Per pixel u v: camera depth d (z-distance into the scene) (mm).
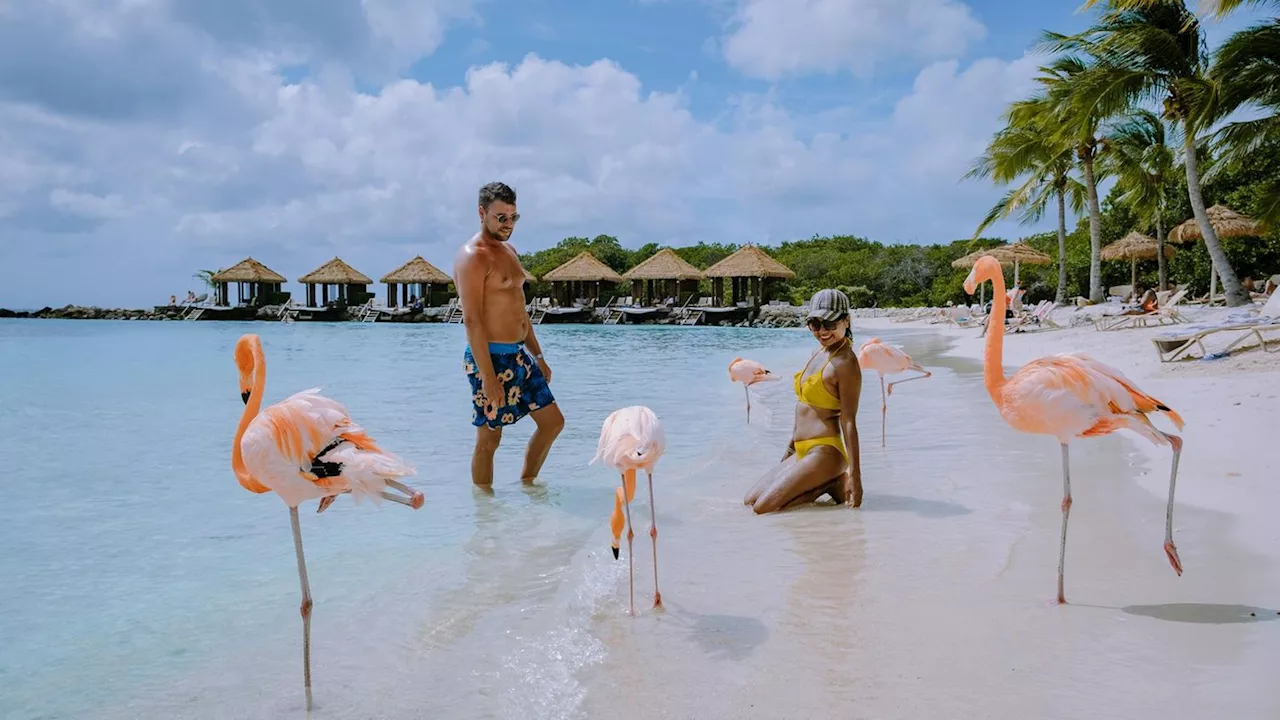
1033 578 4047
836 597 3906
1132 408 3660
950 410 10094
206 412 10734
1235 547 4309
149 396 12469
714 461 7324
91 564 4664
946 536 4805
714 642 3447
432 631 3682
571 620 3729
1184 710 2736
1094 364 3781
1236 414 7707
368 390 13125
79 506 5957
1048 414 3654
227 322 59375
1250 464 5902
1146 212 31969
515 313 6523
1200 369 11477
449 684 3170
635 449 3688
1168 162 29438
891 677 3066
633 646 3432
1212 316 20219
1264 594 3691
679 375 15953
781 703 2900
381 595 4137
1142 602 3676
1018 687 2943
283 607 4008
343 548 4930
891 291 60969
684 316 52656
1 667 3381
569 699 2990
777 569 4348
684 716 2842
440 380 14773
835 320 5492
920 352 21469
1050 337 22938
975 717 2748
